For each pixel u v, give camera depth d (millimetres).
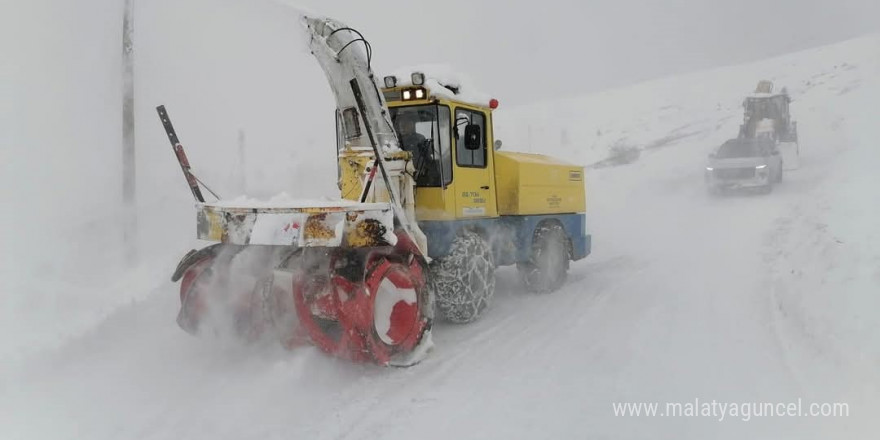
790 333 5320
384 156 5445
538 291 7574
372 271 4539
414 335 4918
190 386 4434
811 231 8359
